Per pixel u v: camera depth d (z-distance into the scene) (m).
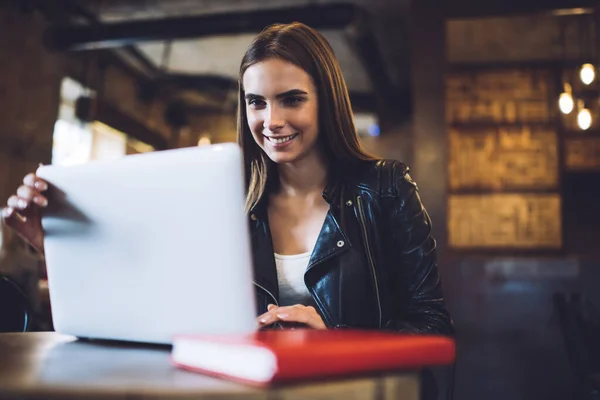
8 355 0.90
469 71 4.76
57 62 6.02
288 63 1.39
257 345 0.64
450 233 4.69
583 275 3.90
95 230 0.99
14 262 3.95
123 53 6.99
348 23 5.24
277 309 1.09
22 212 1.16
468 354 4.01
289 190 1.57
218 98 8.84
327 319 1.42
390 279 1.48
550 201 4.62
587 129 4.79
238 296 0.87
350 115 1.52
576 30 4.66
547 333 3.91
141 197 0.93
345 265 1.45
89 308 1.02
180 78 7.73
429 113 4.36
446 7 4.41
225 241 0.87
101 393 0.61
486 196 4.69
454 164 4.73
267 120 1.41
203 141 7.80
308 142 1.44
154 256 0.93
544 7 4.24
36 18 5.67
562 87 4.64
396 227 1.47
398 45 7.00
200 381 0.67
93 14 6.06
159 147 7.95
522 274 3.99
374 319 1.45
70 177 1.00
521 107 4.70
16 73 5.45
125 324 0.98
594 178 5.21
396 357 0.69
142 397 0.61
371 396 0.67
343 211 1.50
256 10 5.32
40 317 3.21
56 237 1.04
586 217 5.22
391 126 8.91
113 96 7.17
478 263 4.05
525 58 4.82
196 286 0.90
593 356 2.64
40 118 5.79
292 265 1.48
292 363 0.61
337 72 1.48
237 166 0.86
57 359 0.85
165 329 0.94
